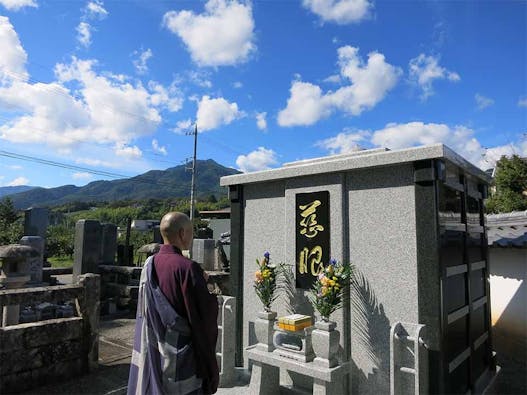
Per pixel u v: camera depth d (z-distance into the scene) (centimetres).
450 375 358
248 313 494
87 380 456
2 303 411
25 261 568
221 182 529
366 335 380
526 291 703
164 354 225
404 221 366
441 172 347
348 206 407
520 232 749
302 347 378
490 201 1945
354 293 392
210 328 230
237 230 514
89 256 946
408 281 358
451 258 373
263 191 496
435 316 335
